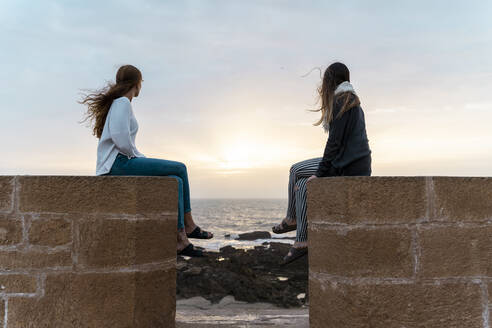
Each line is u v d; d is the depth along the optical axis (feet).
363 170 10.28
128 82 11.44
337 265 8.66
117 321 9.07
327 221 8.96
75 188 9.27
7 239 9.15
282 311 12.96
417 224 8.66
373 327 8.39
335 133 10.08
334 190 8.82
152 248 9.52
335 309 8.66
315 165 11.27
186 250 11.19
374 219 8.57
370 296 8.45
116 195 9.29
